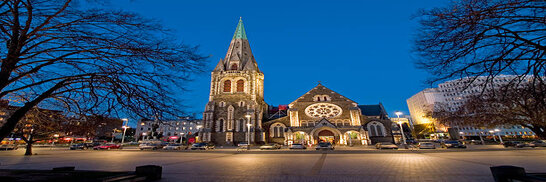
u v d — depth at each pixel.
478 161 16.69
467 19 7.34
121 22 7.16
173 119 8.64
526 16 7.10
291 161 18.55
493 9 6.84
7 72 6.86
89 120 9.20
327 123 51.72
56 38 7.25
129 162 18.86
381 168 13.73
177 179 10.69
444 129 90.00
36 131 26.88
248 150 35.03
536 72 8.12
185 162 18.48
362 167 14.33
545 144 37.84
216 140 54.47
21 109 7.41
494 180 9.10
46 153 31.09
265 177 11.22
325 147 34.53
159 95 7.96
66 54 7.57
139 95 7.58
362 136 50.03
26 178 7.39
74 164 17.52
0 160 21.12
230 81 62.25
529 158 18.30
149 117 8.48
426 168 13.35
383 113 65.81
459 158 19.09
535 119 17.94
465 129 101.62
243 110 57.22
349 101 57.19
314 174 11.97
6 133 6.99
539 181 6.99
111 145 43.28
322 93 59.41
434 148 35.41
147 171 10.40
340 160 18.84
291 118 56.00
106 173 10.81
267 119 64.50
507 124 25.02
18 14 7.18
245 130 54.94
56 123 11.88
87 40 7.16
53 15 7.09
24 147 51.38
